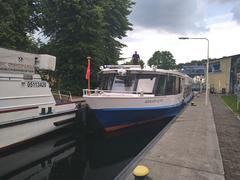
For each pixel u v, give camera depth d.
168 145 10.62
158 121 18.95
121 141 16.02
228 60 67.06
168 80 18.78
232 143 11.25
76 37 30.23
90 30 29.64
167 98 18.81
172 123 15.94
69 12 30.25
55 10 30.73
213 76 74.06
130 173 7.58
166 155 9.25
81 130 17.38
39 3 30.81
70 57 30.11
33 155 13.48
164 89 18.31
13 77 13.27
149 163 8.39
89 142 15.93
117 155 13.35
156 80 17.61
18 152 13.75
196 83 69.31
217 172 7.76
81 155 13.48
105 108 15.04
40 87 14.95
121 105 15.51
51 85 30.83
